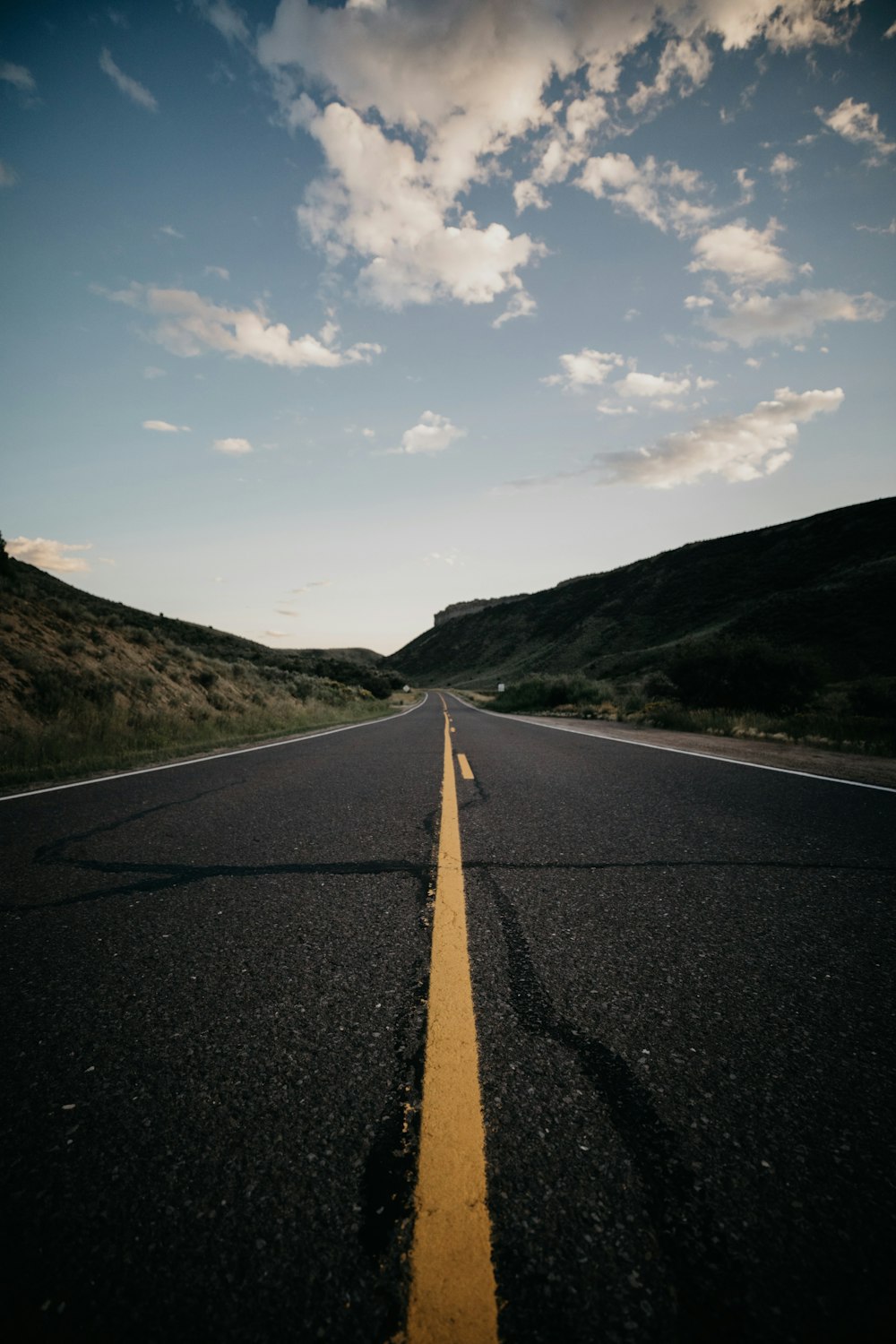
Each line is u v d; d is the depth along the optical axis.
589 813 4.05
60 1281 0.86
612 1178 1.01
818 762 6.73
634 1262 0.87
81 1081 1.29
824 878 2.67
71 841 3.51
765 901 2.38
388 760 7.45
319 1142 1.11
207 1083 1.28
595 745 9.08
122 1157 1.07
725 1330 0.77
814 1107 1.18
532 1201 0.97
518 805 4.36
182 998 1.66
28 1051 1.41
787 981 1.71
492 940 2.02
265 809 4.38
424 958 1.89
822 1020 1.51
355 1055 1.38
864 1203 0.96
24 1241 0.92
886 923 2.16
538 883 2.61
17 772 6.42
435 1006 1.58
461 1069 1.30
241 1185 1.01
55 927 2.22
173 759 7.76
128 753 8.41
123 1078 1.30
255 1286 0.85
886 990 1.67
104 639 14.01
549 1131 1.11
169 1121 1.17
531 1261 0.87
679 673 16.36
